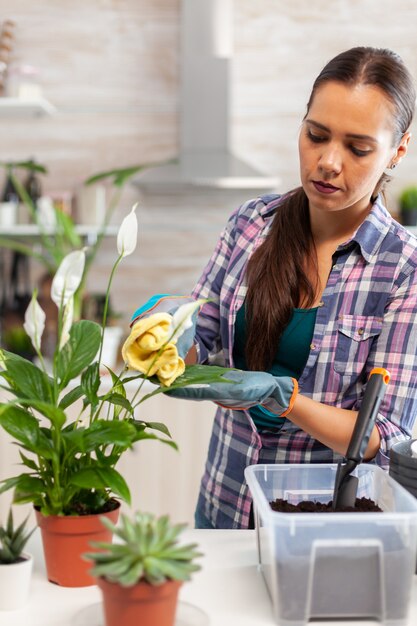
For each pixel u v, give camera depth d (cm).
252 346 152
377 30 357
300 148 137
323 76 134
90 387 113
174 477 302
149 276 365
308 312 150
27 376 109
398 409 142
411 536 100
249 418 153
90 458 112
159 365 109
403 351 144
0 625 99
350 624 101
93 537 109
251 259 155
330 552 100
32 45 360
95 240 353
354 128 129
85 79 361
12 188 354
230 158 341
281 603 100
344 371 148
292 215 154
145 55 359
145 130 362
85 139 362
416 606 107
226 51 345
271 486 122
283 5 357
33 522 299
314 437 140
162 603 89
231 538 130
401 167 357
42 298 350
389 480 115
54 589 110
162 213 364
